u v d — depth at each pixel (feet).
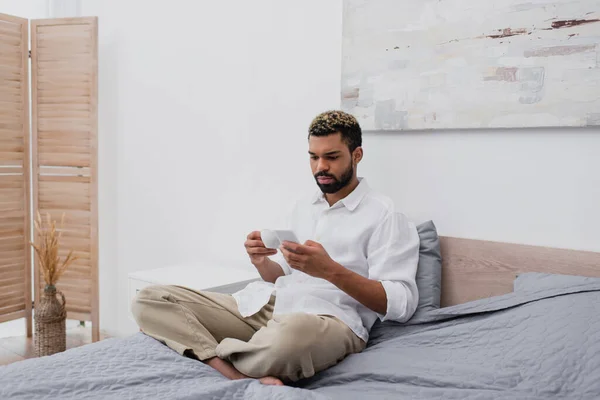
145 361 4.45
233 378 4.52
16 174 9.20
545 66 5.35
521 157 5.62
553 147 5.43
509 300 4.77
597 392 3.52
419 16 6.12
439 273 5.82
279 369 4.29
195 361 4.60
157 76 9.00
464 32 5.82
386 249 5.30
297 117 7.43
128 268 9.64
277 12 7.55
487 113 5.72
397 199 6.49
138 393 3.85
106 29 9.61
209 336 4.91
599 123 5.09
